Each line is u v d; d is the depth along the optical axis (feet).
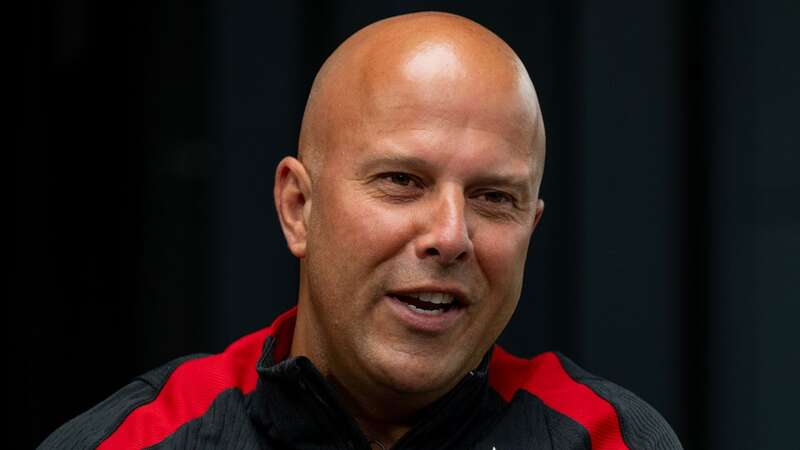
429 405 15.84
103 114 28.84
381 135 14.52
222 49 27.48
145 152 28.71
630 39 27.63
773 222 27.48
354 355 15.05
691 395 27.68
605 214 27.48
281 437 15.84
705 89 27.81
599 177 27.48
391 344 14.69
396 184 14.58
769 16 27.58
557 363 18.01
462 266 14.55
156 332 28.53
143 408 16.76
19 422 28.25
